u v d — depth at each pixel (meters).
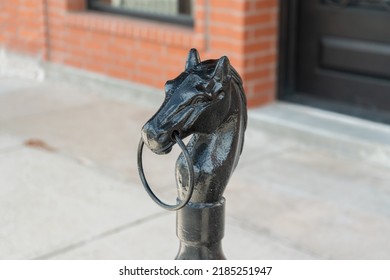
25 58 7.91
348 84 5.69
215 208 2.05
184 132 1.90
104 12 7.21
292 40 5.92
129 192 4.70
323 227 4.14
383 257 3.76
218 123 1.95
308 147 5.44
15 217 4.31
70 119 6.31
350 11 5.54
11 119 6.32
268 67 5.92
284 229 4.12
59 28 7.43
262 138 5.67
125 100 6.85
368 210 4.36
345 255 3.79
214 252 2.10
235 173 4.96
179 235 2.10
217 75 1.90
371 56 5.48
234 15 5.67
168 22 6.58
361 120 5.55
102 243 3.97
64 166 5.16
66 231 4.12
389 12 5.32
